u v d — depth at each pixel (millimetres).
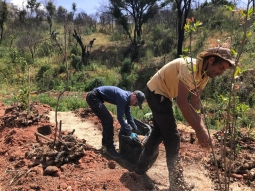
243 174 4207
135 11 25438
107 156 4785
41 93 15258
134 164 4516
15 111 6688
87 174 4039
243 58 12562
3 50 23828
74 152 4465
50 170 4039
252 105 10594
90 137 5938
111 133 4793
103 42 29031
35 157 4473
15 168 4363
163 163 4602
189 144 5320
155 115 3566
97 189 3672
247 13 2254
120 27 31969
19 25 34281
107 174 3998
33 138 5312
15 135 5430
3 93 13828
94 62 22703
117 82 18594
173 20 28297
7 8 30656
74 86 17297
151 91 3533
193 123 3066
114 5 25578
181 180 3646
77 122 6902
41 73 19031
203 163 4562
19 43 24984
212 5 26234
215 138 5523
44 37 29031
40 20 39438
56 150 4512
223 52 2887
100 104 4793
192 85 3041
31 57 22984
